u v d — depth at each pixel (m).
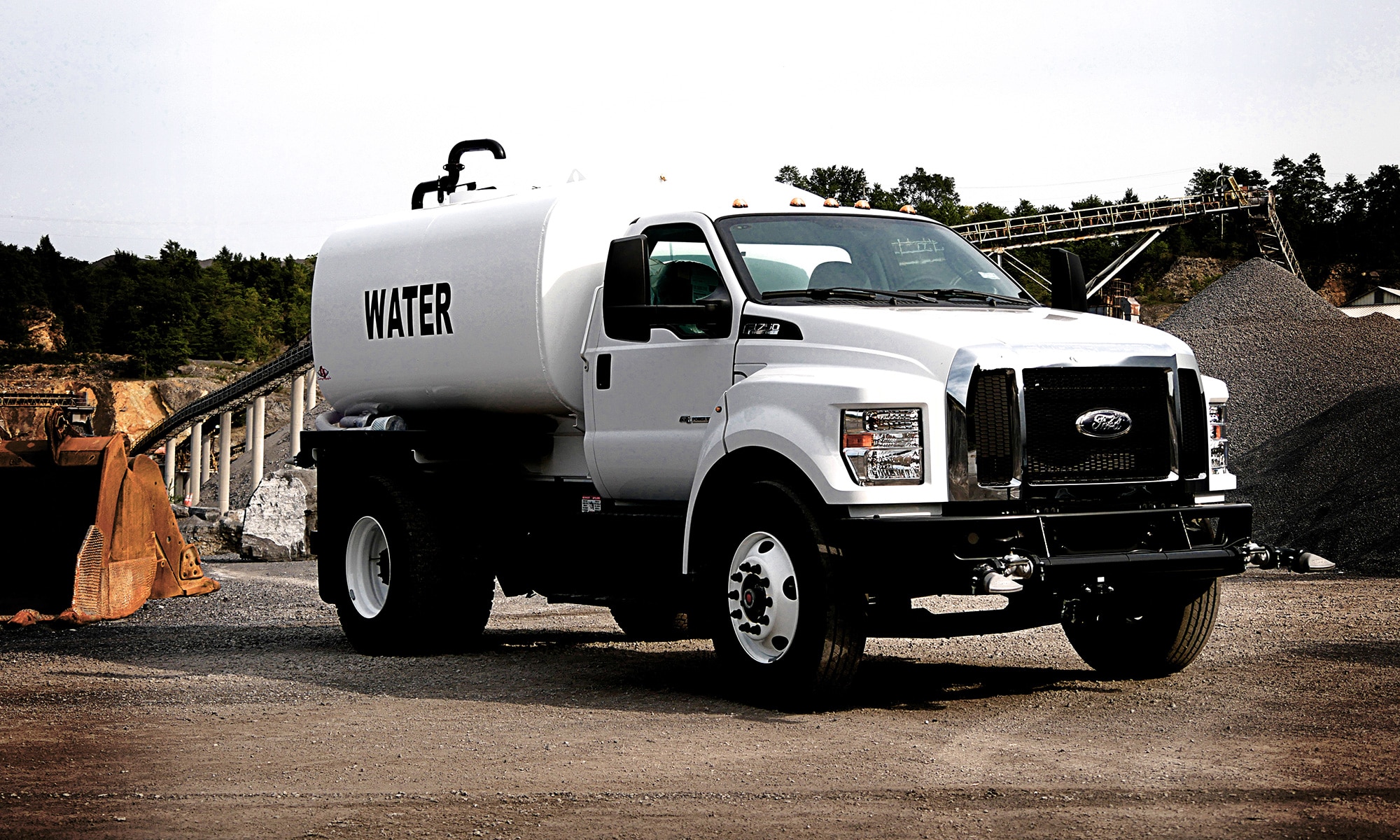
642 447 7.95
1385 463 16.92
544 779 5.39
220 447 77.94
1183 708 6.82
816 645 6.62
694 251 7.91
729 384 7.44
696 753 5.85
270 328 198.12
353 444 10.01
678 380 7.74
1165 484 6.90
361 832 4.61
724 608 7.20
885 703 7.13
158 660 9.31
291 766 5.71
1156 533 6.89
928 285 7.96
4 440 11.74
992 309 7.55
